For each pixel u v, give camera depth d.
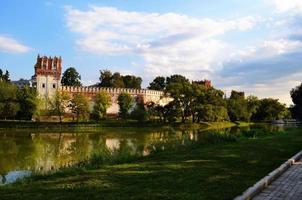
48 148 45.62
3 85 108.94
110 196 12.53
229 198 12.14
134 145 47.12
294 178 15.69
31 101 109.81
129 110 130.12
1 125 97.94
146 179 15.47
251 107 157.00
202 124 116.88
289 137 40.28
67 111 121.62
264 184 13.98
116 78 175.00
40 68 128.75
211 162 20.41
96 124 106.00
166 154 25.17
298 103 96.69
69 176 16.89
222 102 124.12
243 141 35.06
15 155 37.47
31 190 13.87
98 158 23.17
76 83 183.25
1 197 12.78
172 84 120.06
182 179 15.35
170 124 114.12
